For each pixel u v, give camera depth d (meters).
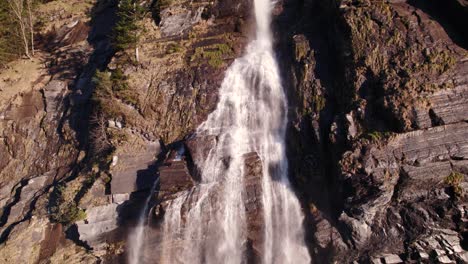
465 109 28.89
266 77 39.34
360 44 33.47
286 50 40.53
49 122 45.88
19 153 44.94
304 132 34.47
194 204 31.70
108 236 34.03
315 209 31.50
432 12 33.97
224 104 39.16
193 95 40.19
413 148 28.47
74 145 42.94
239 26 46.06
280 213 32.41
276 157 35.12
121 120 39.34
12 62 52.34
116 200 35.19
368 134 29.62
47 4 59.03
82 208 35.12
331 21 37.19
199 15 47.41
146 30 47.34
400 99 29.47
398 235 28.42
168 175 33.88
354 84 32.50
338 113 32.91
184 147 35.88
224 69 41.59
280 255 30.92
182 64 42.81
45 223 36.31
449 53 31.08
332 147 31.39
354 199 28.78
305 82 36.34
